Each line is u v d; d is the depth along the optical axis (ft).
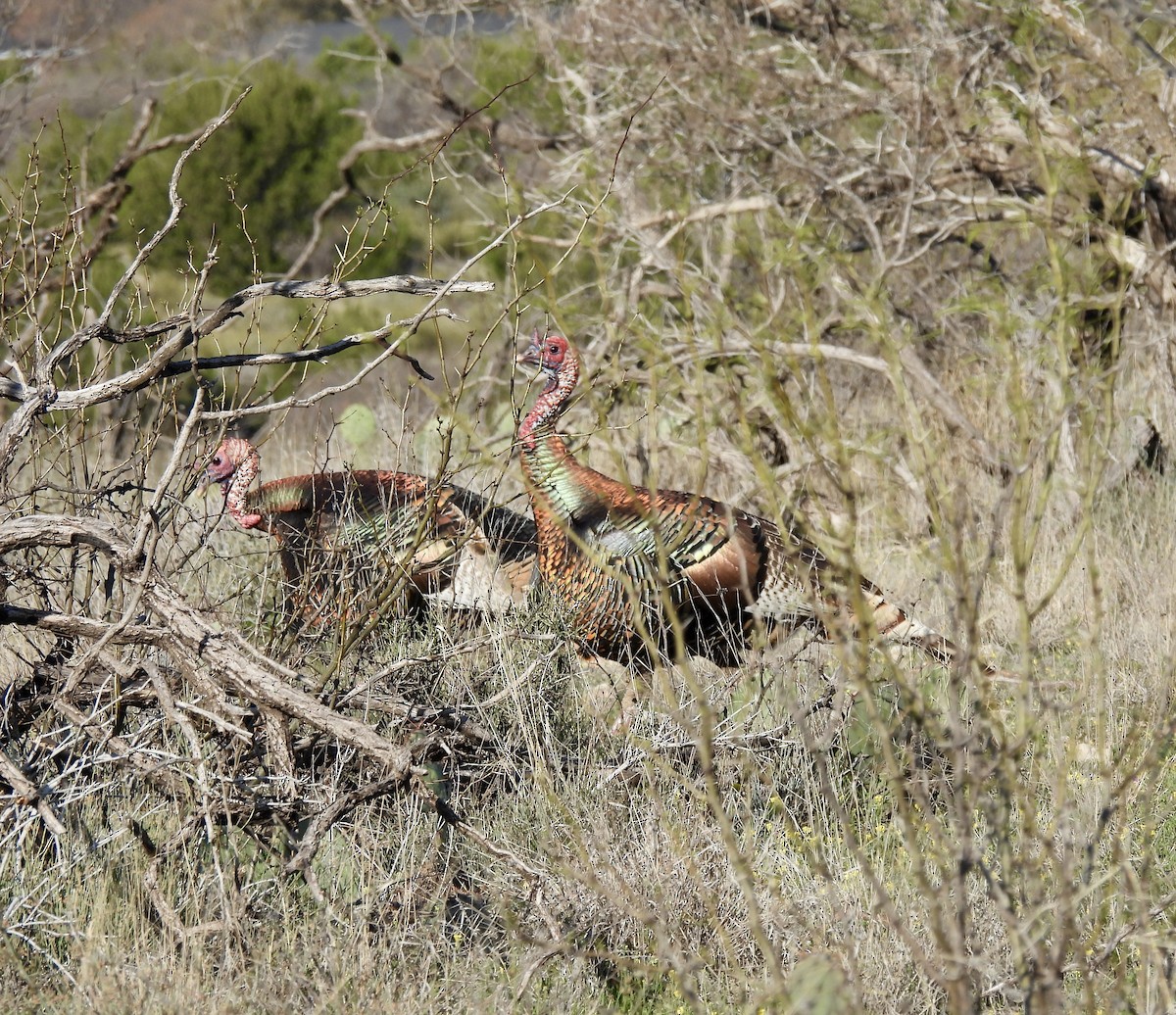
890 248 75.87
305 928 31.76
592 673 49.96
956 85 71.26
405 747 34.71
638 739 39.32
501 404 68.69
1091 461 26.30
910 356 63.36
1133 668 44.93
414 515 46.91
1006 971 28.99
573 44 88.43
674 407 70.64
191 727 32.65
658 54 80.69
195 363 35.81
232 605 46.24
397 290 37.70
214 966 31.07
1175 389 66.03
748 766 38.58
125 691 34.78
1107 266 58.85
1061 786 26.55
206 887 33.24
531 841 36.68
